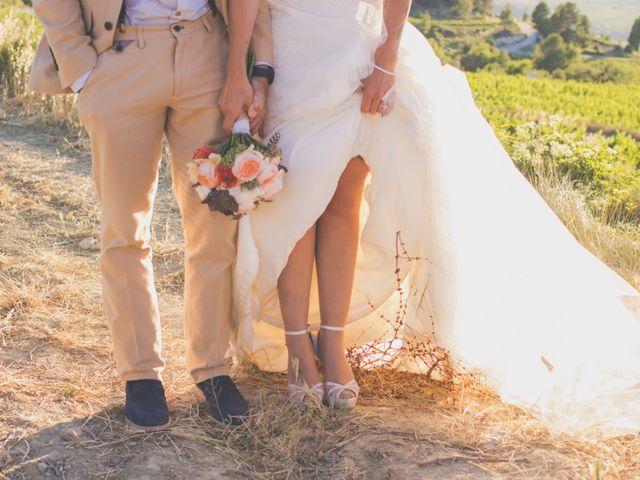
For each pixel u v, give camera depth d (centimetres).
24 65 806
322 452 263
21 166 588
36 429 268
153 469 250
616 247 504
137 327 278
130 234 273
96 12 254
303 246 294
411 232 300
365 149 290
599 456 270
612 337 312
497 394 308
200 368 285
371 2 276
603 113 3203
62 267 416
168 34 255
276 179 264
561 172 692
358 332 322
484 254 296
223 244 277
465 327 296
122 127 258
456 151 293
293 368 296
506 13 12912
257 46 276
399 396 308
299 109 276
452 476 253
